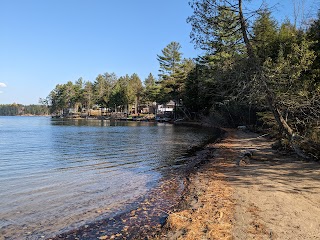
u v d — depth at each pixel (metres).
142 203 8.20
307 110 14.92
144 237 5.77
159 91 83.25
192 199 8.18
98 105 132.50
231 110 42.25
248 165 12.86
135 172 13.03
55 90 158.50
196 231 5.69
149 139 30.08
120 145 24.47
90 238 5.83
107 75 135.25
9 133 38.44
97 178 11.69
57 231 6.20
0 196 8.84
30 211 7.48
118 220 6.84
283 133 15.05
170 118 85.88
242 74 14.41
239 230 5.66
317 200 7.46
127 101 107.38
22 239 5.80
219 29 14.73
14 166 14.46
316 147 13.02
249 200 7.64
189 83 61.31
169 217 6.57
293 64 13.72
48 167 14.24
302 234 5.42
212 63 37.41
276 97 13.84
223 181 10.12
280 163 12.90
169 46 79.44
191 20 14.80
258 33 15.05
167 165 14.88
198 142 27.00
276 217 6.32
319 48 15.55
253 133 32.62
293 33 16.75
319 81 14.47
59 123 74.88
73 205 8.02
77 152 20.00
